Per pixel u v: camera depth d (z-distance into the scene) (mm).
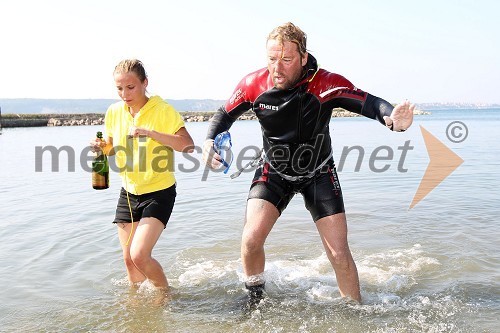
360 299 4242
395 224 6871
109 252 5809
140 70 4359
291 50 3857
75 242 6207
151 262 4387
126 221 4566
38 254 5750
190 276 4992
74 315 4098
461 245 5820
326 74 4062
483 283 4629
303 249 5938
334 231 4176
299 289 4590
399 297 4348
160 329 3830
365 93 3990
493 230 6418
